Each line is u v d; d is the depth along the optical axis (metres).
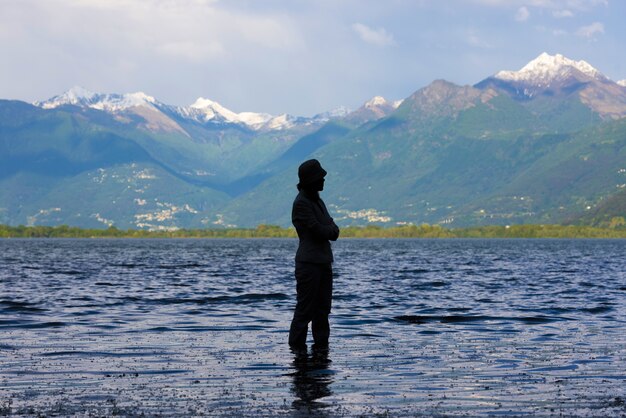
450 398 9.73
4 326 17.72
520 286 31.83
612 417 8.68
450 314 20.48
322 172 14.98
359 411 8.99
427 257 75.56
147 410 9.04
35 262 60.09
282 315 20.34
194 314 20.59
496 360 12.78
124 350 13.91
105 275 40.34
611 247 131.25
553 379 11.02
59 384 10.66
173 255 82.12
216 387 10.46
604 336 15.93
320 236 14.61
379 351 13.88
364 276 39.62
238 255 82.31
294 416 8.73
